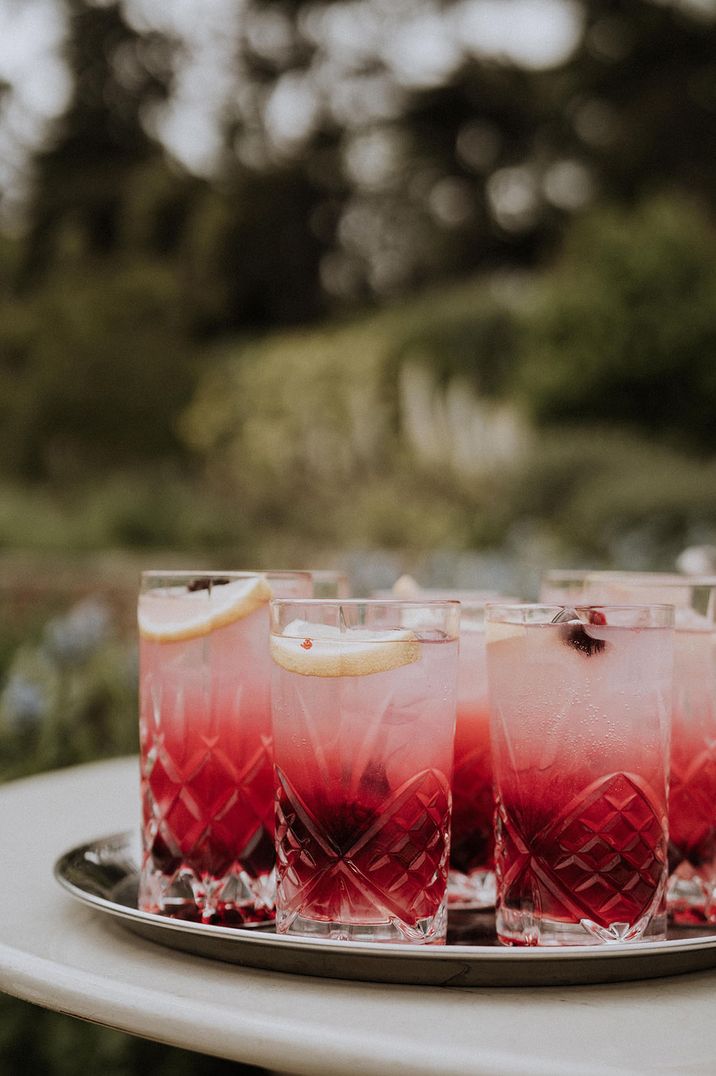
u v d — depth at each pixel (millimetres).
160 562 7594
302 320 19844
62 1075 1969
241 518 9945
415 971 714
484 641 909
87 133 19281
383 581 4387
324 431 11773
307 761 760
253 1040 643
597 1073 596
